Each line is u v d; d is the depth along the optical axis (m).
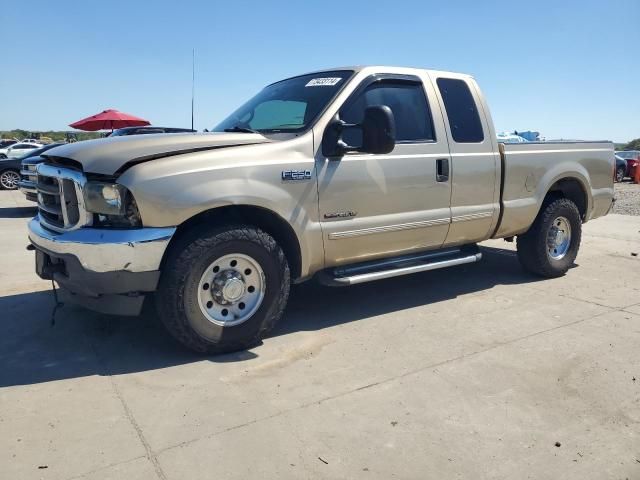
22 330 4.33
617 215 12.30
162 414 3.07
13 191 16.88
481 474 2.57
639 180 26.94
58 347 4.00
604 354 3.95
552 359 3.86
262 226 4.13
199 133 4.06
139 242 3.43
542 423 3.02
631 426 3.00
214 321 3.80
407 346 4.09
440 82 5.03
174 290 3.59
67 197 3.67
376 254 4.59
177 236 3.72
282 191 3.92
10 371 3.60
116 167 3.44
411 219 4.66
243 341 3.92
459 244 5.25
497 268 6.59
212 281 3.79
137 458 2.65
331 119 4.21
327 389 3.39
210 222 3.80
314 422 3.00
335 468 2.61
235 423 2.98
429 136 4.82
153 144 3.63
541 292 5.54
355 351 3.99
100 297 3.66
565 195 6.38
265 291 3.96
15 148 24.67
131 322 4.51
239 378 3.53
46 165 4.00
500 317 4.75
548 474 2.58
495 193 5.31
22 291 5.42
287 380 3.51
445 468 2.61
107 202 3.48
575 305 5.11
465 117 5.12
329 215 4.20
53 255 3.67
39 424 2.94
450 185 4.91
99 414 3.06
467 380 3.53
